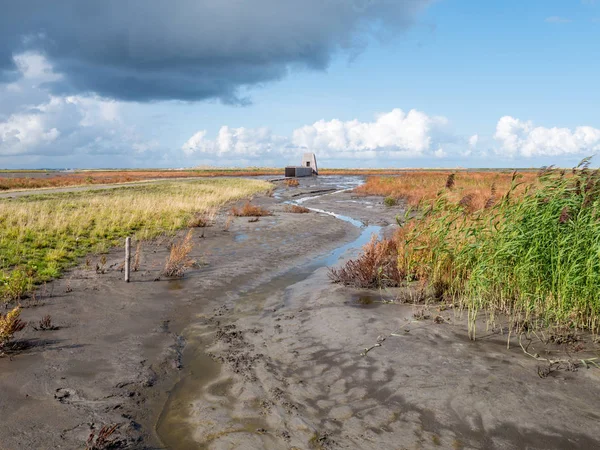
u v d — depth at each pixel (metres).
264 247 16.27
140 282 10.93
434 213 9.70
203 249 15.62
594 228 7.02
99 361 6.37
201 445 4.34
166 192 38.34
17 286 9.20
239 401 5.22
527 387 5.07
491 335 6.88
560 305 7.04
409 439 4.24
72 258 13.13
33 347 6.74
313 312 8.52
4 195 29.69
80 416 4.82
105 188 41.09
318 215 25.75
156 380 5.91
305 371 6.02
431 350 6.30
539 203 7.93
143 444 4.36
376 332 7.19
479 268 7.38
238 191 42.81
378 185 45.94
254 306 9.44
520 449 3.99
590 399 4.79
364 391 5.30
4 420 4.62
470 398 4.88
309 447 4.19
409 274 9.95
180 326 8.22
